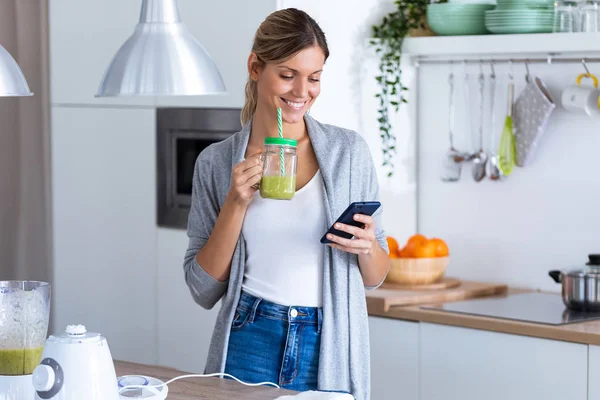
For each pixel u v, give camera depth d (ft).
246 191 7.86
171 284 12.64
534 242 12.37
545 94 12.05
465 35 12.16
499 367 10.28
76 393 5.86
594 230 11.85
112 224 13.21
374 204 7.73
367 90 12.37
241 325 8.16
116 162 13.08
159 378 7.48
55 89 13.58
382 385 11.27
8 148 13.57
